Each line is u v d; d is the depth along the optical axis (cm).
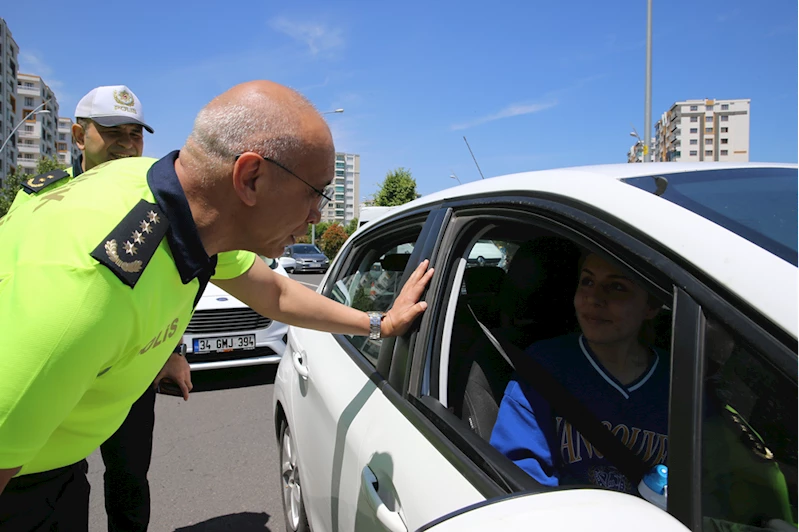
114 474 212
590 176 115
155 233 101
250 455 362
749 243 81
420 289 152
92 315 91
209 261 115
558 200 115
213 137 105
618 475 126
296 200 112
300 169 109
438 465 112
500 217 134
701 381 76
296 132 106
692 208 94
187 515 288
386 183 4141
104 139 249
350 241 277
